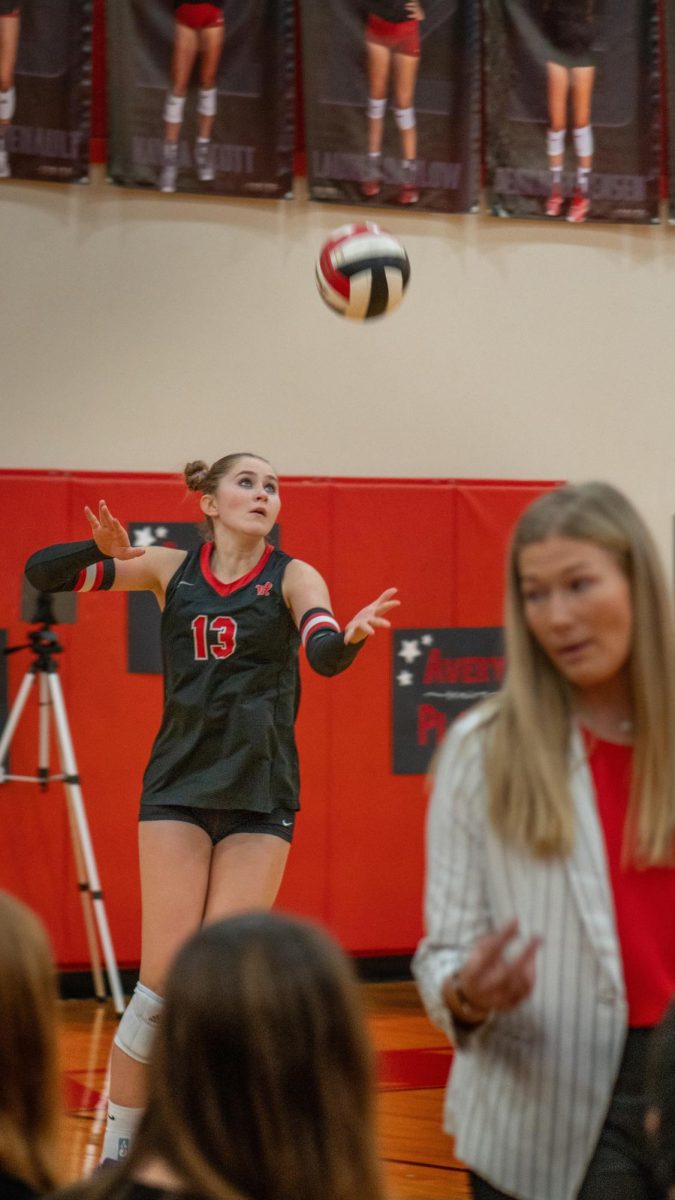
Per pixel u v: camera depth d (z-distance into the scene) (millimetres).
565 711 4266
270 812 8930
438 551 15867
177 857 8758
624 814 4191
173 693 9094
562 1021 4098
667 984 4160
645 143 16828
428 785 4594
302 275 16062
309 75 15773
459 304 16531
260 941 3014
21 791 14633
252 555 9289
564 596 4164
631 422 17031
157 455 15680
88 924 14195
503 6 16391
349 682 15516
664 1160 3703
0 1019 3502
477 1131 4219
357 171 15969
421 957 4309
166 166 15438
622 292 17000
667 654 4203
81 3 15125
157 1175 2943
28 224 15312
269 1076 2893
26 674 14008
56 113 15125
